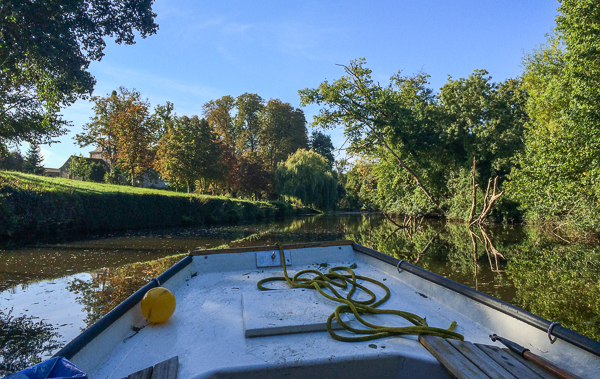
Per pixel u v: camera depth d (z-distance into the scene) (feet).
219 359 5.98
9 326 15.11
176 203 73.00
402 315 7.80
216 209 85.71
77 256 33.01
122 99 127.24
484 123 70.44
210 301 9.11
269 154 179.73
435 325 7.85
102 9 42.83
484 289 22.85
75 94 46.34
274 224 83.10
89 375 5.73
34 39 38.19
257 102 189.88
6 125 49.78
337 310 7.39
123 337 7.09
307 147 205.26
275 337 6.81
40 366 4.62
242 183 137.90
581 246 40.98
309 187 129.80
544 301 19.97
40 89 45.21
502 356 6.00
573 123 35.68
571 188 36.68
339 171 195.62
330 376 5.91
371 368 6.05
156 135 129.59
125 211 60.23
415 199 82.23
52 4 37.65
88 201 53.52
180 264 10.92
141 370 5.60
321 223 89.30
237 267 12.39
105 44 44.96
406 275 10.96
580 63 35.55
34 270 26.73
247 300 8.45
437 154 73.26
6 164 137.90
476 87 71.97
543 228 60.34
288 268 12.53
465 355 5.94
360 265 12.92
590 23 34.68
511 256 35.60
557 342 6.15
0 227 40.24
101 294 20.20
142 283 22.82
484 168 72.33
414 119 69.62
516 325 7.04
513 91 77.92
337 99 64.44
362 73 65.62
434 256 36.06
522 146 66.08
